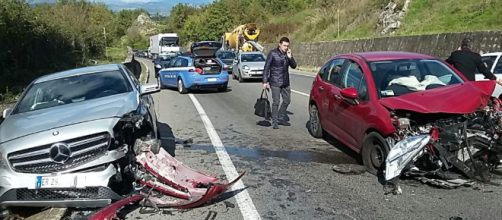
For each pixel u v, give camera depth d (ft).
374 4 134.82
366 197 19.75
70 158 18.66
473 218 17.16
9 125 21.02
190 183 20.13
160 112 46.60
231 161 26.40
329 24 156.76
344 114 25.76
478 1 89.51
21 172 18.63
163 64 84.99
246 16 258.37
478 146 20.39
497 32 65.46
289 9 242.58
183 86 64.18
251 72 79.41
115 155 19.07
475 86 23.08
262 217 18.01
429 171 20.26
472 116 21.17
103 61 165.89
